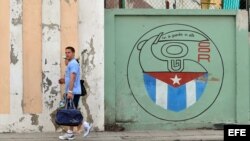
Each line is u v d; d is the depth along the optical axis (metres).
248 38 13.70
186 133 13.12
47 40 12.97
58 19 12.98
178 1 13.97
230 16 13.67
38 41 12.96
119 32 13.47
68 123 11.88
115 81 13.47
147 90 13.59
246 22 13.66
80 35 13.11
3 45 12.88
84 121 12.75
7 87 12.94
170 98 13.62
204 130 13.55
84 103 13.15
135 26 13.52
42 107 13.02
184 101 13.65
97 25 13.14
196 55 13.67
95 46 13.15
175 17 13.60
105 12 13.35
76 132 12.85
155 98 13.60
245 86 13.70
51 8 12.95
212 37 13.67
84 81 13.12
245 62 13.70
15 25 12.87
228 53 13.70
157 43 13.59
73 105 12.07
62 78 12.85
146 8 13.64
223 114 13.72
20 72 12.92
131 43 13.52
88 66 13.14
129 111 13.55
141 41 13.55
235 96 13.73
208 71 13.69
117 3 13.79
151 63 13.59
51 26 12.96
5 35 12.88
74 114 11.89
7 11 12.87
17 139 12.20
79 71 12.20
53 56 12.98
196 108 13.67
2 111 12.97
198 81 13.69
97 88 13.18
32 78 12.98
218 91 13.71
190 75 13.66
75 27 13.02
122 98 13.53
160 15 13.55
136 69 13.55
